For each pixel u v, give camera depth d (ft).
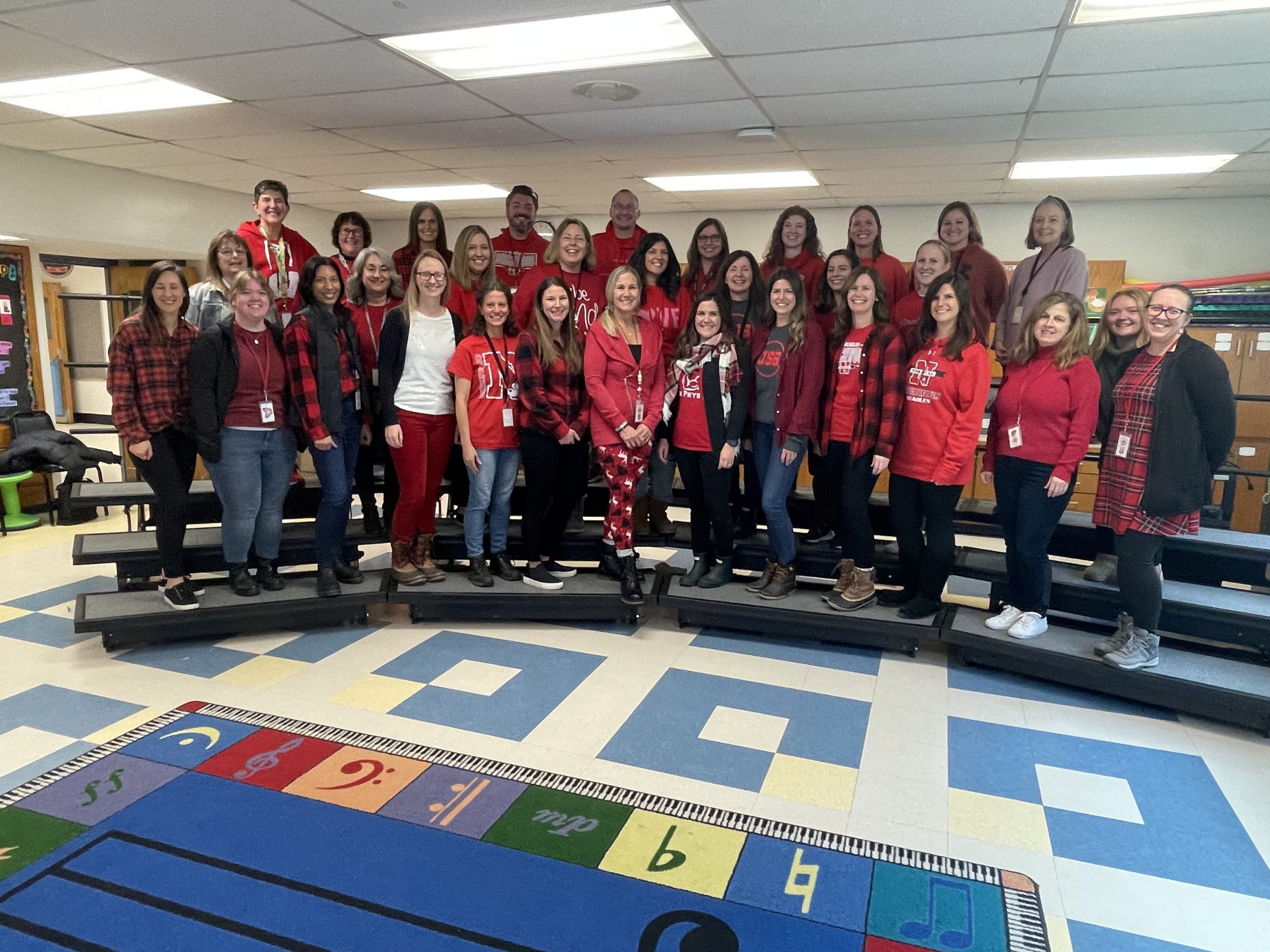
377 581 12.76
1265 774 8.66
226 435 11.10
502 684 10.47
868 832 7.42
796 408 11.41
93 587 14.29
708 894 6.49
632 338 12.07
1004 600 12.32
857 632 11.66
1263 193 20.44
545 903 6.34
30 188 18.15
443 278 11.85
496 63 11.87
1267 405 18.33
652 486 13.44
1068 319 10.03
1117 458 10.19
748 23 9.95
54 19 10.02
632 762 8.55
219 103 14.01
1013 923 6.25
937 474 10.75
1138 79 11.75
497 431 12.17
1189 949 6.08
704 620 12.48
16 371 20.70
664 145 16.78
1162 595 11.23
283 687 10.27
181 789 7.86
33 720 9.28
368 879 6.60
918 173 19.10
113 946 5.84
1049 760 8.83
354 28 10.34
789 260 13.69
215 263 11.63
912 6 9.27
